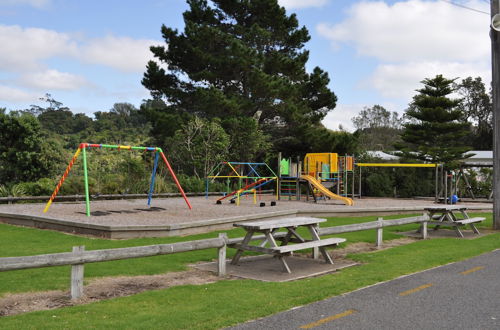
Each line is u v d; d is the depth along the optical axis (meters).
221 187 24.94
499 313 4.74
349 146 28.52
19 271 6.76
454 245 9.80
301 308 4.88
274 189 29.41
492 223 13.70
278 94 27.50
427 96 29.88
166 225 10.13
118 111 91.31
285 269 6.95
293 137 30.09
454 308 4.92
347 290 5.70
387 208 16.03
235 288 5.77
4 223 12.62
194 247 6.28
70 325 4.20
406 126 30.25
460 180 26.52
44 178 19.59
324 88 30.11
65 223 10.83
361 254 8.59
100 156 24.12
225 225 11.52
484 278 6.44
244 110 28.30
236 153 27.50
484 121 66.56
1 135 20.56
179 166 27.16
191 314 4.58
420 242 10.30
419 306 4.98
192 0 29.66
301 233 11.10
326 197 22.58
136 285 6.04
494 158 12.91
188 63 28.89
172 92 28.58
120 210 14.23
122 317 4.48
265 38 28.48
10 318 4.43
